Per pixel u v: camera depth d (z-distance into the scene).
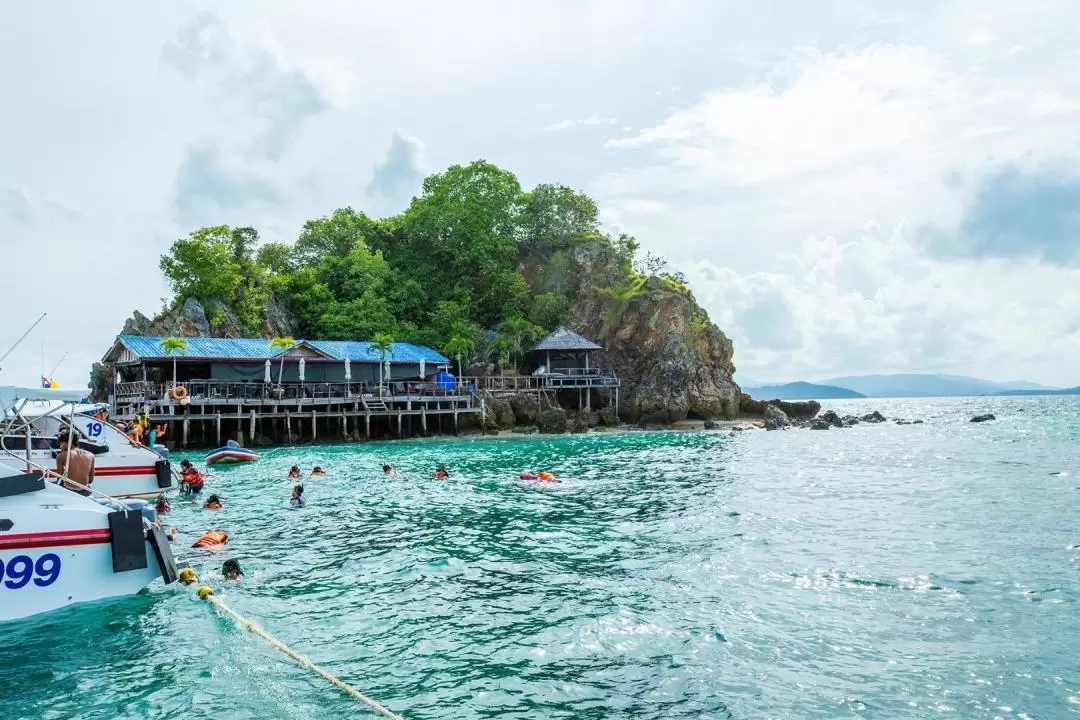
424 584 13.98
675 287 74.00
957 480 28.41
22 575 11.87
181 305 59.62
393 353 59.31
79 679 9.62
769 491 26.05
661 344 70.44
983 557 15.53
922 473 31.08
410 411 54.69
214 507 22.95
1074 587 13.16
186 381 47.97
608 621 11.66
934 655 10.09
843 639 10.77
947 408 158.12
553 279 78.62
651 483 28.44
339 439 53.19
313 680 9.55
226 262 62.66
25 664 10.12
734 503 23.30
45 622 11.79
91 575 12.48
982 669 9.59
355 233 78.19
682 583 13.81
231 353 51.84
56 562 12.14
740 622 11.57
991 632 10.96
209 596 13.12
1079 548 16.28
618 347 72.19
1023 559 15.31
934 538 17.55
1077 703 8.58
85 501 12.91
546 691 9.13
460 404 58.16
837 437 54.97
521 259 82.50
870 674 9.51
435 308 73.88
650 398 66.94
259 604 12.77
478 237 76.12
